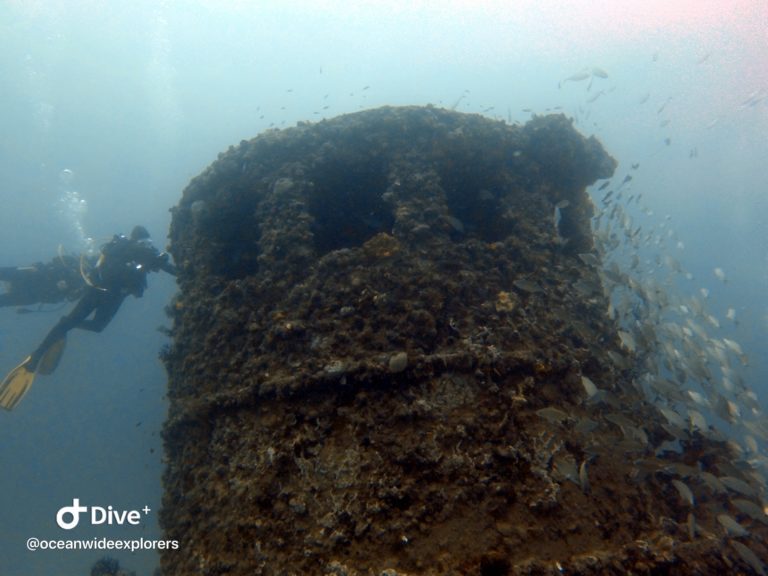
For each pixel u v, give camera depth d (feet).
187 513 13.82
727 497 13.85
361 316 14.64
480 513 11.72
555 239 17.22
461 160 17.84
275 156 18.01
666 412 14.55
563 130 18.29
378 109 18.45
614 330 16.44
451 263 15.71
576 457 12.73
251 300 15.89
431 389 13.25
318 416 13.24
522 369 13.69
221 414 14.49
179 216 19.19
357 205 19.44
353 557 11.37
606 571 11.00
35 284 24.93
